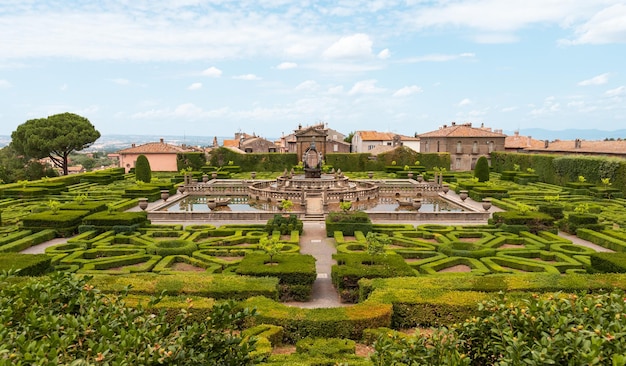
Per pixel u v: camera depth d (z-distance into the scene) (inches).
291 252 891.4
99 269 783.7
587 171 2017.7
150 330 284.4
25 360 230.5
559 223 1146.7
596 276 601.6
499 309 313.0
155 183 1977.1
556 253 857.5
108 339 265.4
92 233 1033.5
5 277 366.6
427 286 581.0
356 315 494.0
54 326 273.0
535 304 307.7
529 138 3909.9
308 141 3447.3
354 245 943.0
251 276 660.1
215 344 282.8
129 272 740.7
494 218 1149.1
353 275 653.3
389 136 4527.6
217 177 2763.3
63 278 333.4
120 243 995.9
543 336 270.5
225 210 1541.6
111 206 1218.6
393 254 756.6
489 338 300.0
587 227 1091.9
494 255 857.5
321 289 715.4
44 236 1014.4
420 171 2977.4
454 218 1322.6
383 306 512.7
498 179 2583.7
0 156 3363.7
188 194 1937.7
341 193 1646.2
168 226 1122.0
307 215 1330.0
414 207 1552.7
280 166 3233.3
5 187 1775.3
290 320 488.7
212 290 568.1
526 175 2381.9
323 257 907.4
